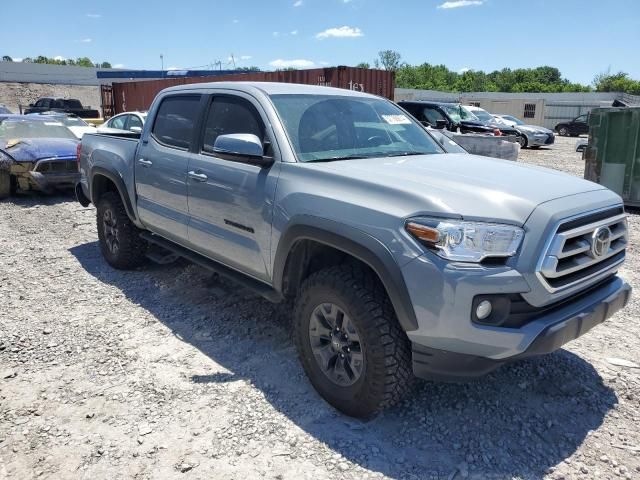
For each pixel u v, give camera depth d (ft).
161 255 18.06
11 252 21.01
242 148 11.26
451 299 8.41
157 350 12.91
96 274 18.39
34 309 15.33
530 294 8.54
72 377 11.65
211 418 10.21
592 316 9.35
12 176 30.78
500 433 9.82
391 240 8.95
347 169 10.54
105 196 18.40
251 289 12.46
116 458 9.11
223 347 13.09
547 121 155.22
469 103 157.58
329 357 10.43
